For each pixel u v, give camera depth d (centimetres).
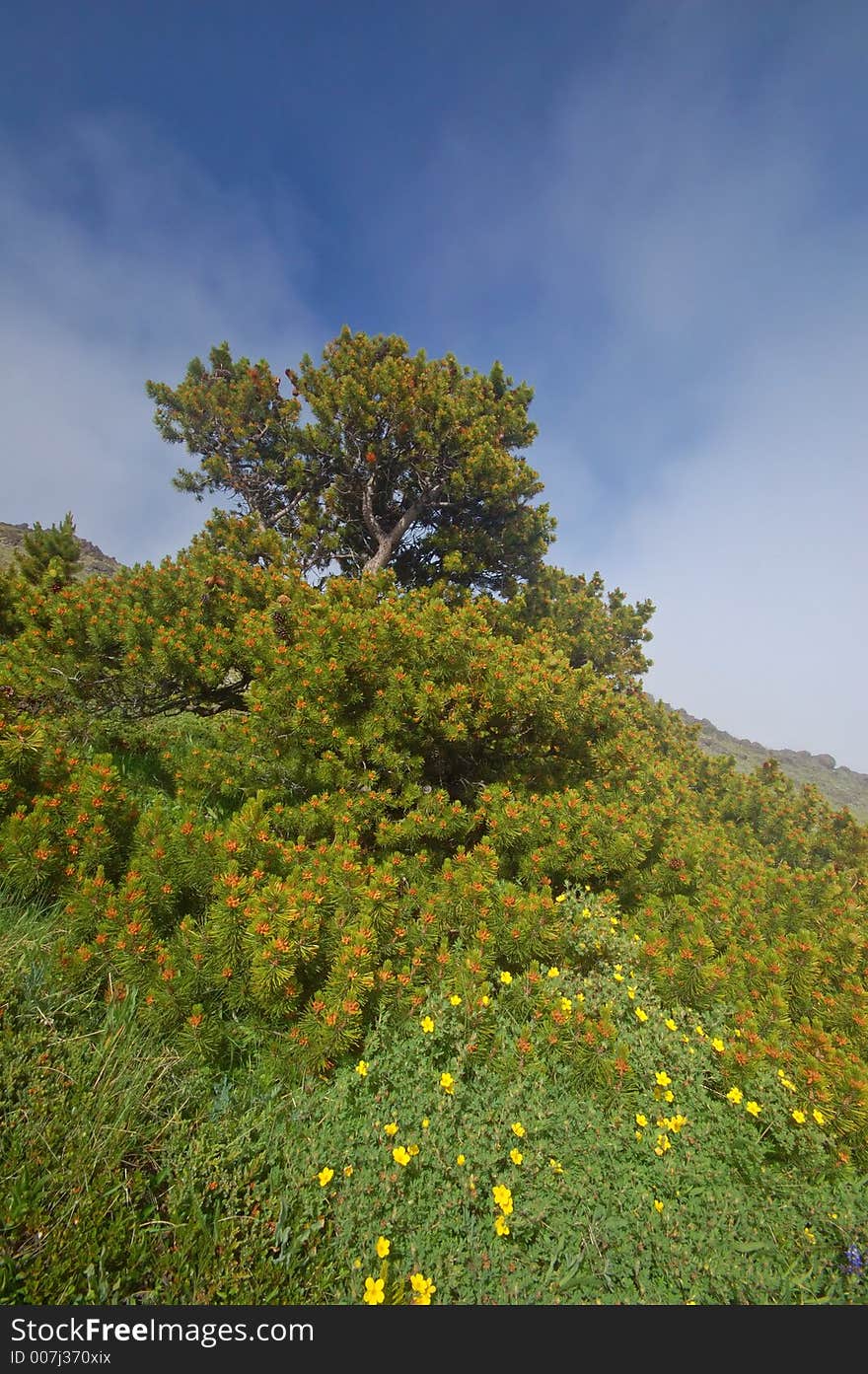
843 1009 420
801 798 1014
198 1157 240
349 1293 215
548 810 503
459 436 1208
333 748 536
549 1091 299
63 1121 229
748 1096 321
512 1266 230
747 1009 387
